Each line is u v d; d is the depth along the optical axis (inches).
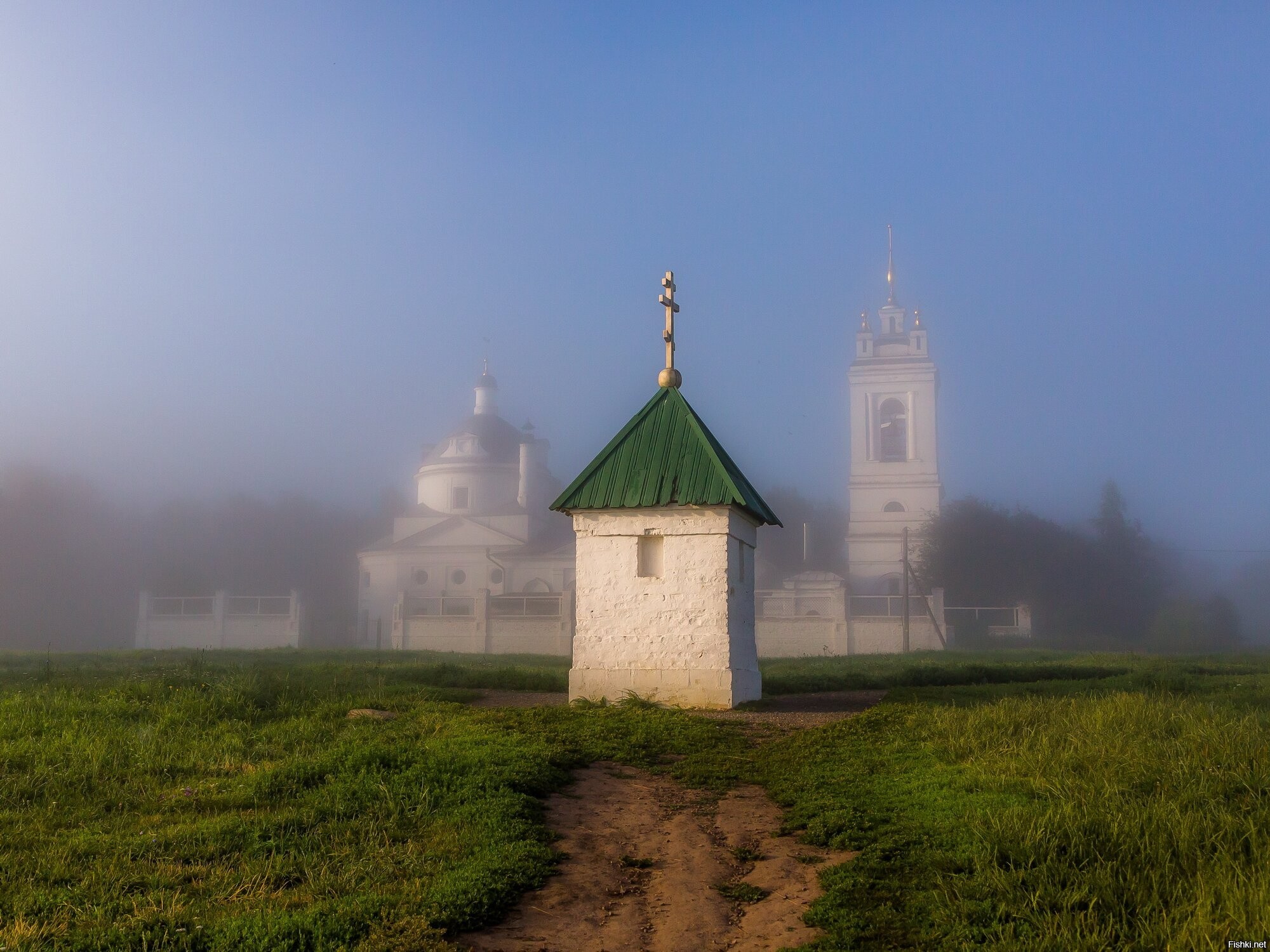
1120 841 315.9
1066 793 374.0
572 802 425.1
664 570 677.3
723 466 688.4
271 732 542.0
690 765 490.0
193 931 275.7
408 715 607.5
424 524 3196.4
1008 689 791.1
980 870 308.3
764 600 2501.2
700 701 658.8
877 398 3127.5
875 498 3073.3
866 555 3043.8
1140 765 406.0
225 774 454.9
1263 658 1379.2
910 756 479.2
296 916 283.6
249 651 1813.5
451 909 296.4
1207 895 273.7
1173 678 848.9
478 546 2997.0
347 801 398.9
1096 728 488.7
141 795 419.8
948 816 372.5
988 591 2770.7
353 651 1876.2
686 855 365.4
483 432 3378.4
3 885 307.7
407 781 419.5
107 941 267.7
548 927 301.7
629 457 706.8
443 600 2508.6
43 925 279.1
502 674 931.3
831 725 572.1
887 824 378.0
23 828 365.1
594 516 690.8
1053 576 2775.6
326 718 593.0
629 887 336.5
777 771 476.4
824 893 321.4
